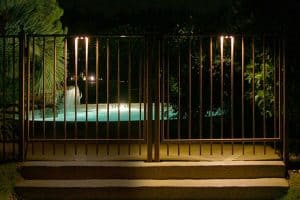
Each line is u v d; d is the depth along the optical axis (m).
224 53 10.31
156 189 7.05
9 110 9.25
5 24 9.66
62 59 10.51
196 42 10.99
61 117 13.02
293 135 9.24
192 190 7.05
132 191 7.05
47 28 10.30
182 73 11.04
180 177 7.35
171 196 7.05
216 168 7.36
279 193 7.10
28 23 9.94
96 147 7.91
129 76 7.93
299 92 8.58
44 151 8.18
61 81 11.02
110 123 10.88
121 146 8.61
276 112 8.39
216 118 11.46
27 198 7.06
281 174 7.43
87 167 7.33
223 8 11.55
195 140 7.79
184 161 7.57
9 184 7.16
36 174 7.35
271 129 10.25
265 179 7.37
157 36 7.60
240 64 10.04
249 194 7.09
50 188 7.04
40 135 9.49
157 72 7.56
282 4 8.85
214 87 10.89
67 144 8.80
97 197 7.06
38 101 12.46
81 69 18.02
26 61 7.93
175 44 10.95
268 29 8.95
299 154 8.48
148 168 7.32
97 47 7.85
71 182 7.22
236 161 7.55
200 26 11.12
